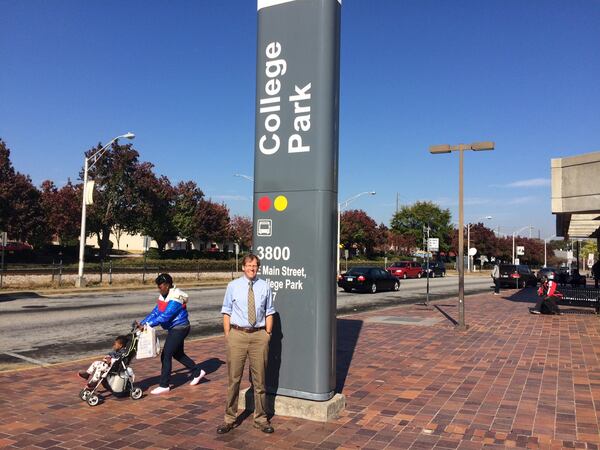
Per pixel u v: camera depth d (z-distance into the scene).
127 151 50.41
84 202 26.00
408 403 6.07
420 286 33.75
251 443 4.81
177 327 6.59
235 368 5.07
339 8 5.79
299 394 5.52
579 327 12.77
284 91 5.77
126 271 34.31
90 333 11.84
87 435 5.02
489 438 4.93
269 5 5.91
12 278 26.53
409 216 85.19
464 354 9.12
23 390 6.66
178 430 5.16
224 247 71.12
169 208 59.47
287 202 5.68
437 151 13.00
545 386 6.87
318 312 5.48
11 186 45.62
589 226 24.48
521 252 52.28
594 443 4.81
